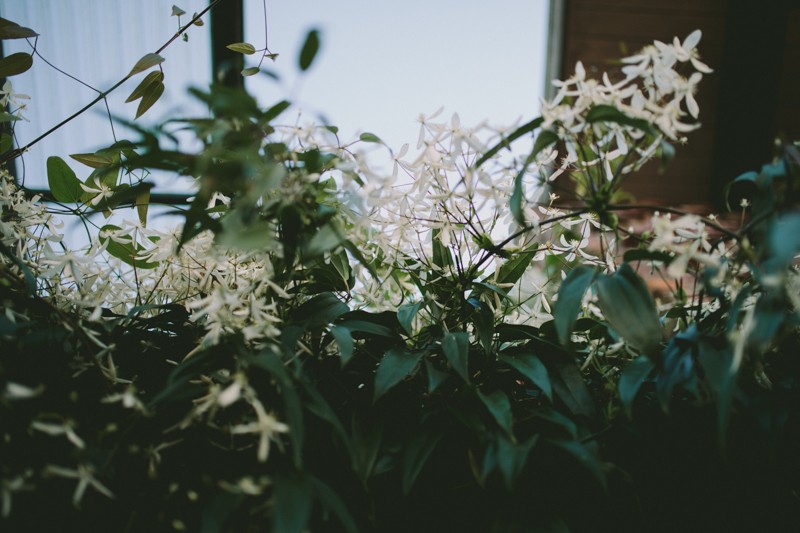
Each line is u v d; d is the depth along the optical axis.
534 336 0.67
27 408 0.52
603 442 0.62
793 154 0.51
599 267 0.70
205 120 0.50
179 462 0.56
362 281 0.77
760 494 0.63
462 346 0.59
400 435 0.60
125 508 0.53
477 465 0.56
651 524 0.63
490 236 0.70
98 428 0.55
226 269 0.70
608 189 0.57
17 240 0.70
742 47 1.78
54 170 0.75
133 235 0.72
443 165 0.63
